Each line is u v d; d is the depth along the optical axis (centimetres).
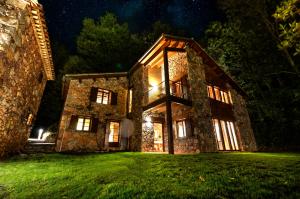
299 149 1415
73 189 420
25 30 764
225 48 2116
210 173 473
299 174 427
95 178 483
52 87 2419
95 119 1312
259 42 1859
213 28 2183
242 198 320
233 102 1483
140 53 2430
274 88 1848
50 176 521
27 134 1132
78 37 2219
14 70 738
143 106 1234
